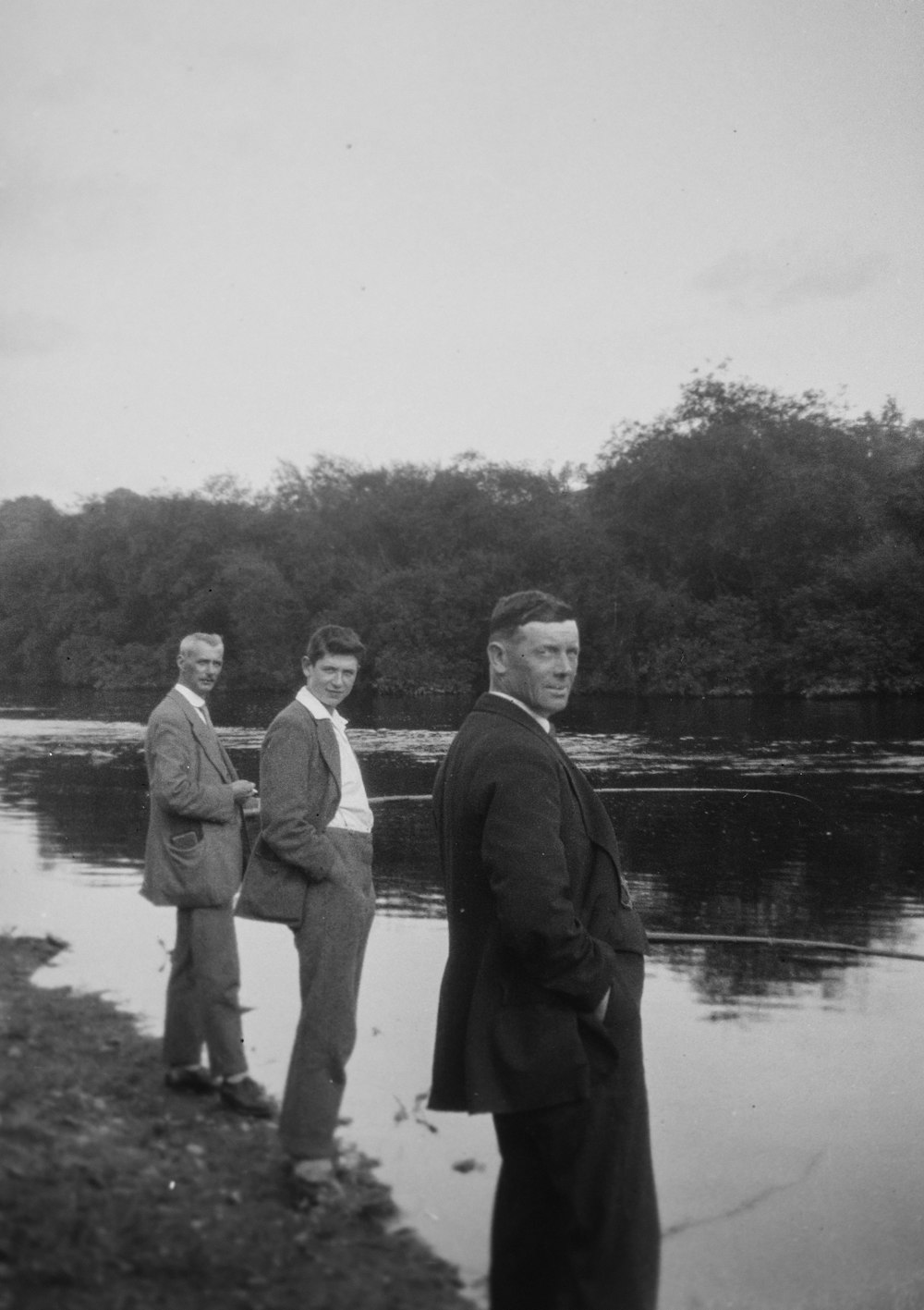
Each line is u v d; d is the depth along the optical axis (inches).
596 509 2084.2
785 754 968.3
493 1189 151.2
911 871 451.5
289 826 153.6
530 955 124.9
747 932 347.9
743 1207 158.1
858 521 1892.2
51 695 1913.1
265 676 2060.8
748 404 1984.5
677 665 1851.6
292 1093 145.5
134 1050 185.6
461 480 2218.3
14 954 249.4
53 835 475.5
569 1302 124.5
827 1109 194.4
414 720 1416.1
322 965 151.2
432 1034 219.8
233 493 2224.4
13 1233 115.0
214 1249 121.6
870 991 272.7
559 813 129.9
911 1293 131.7
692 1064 217.5
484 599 1994.3
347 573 2128.4
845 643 1796.3
